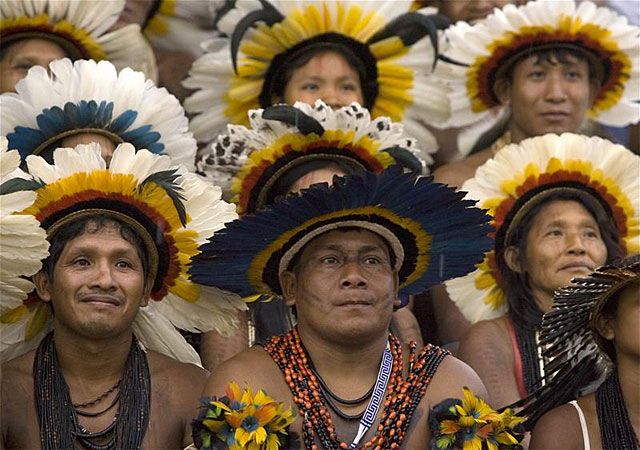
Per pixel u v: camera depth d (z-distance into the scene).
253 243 11.65
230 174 13.88
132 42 15.69
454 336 14.76
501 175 14.34
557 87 16.09
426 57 15.87
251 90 15.73
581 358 12.01
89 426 11.80
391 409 11.38
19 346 12.35
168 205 12.05
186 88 16.58
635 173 14.30
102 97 12.99
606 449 11.67
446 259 12.16
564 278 13.97
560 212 14.15
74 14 15.27
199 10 16.97
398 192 11.30
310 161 13.88
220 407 10.98
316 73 15.55
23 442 11.72
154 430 11.92
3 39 15.30
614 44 16.14
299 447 11.16
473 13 17.55
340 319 11.43
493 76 16.31
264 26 15.49
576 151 14.30
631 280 11.58
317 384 11.46
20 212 11.68
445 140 16.92
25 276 11.98
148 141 13.20
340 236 11.64
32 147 12.95
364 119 13.70
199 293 12.45
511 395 13.57
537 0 17.12
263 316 13.62
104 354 11.95
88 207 11.88
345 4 15.51
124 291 11.84
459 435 11.22
